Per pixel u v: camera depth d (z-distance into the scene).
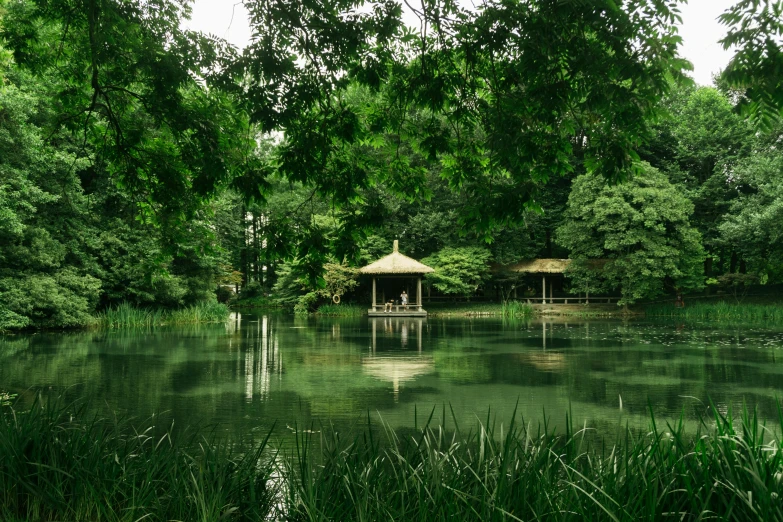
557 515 3.05
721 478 3.07
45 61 6.05
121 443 5.28
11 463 4.07
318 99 5.14
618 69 3.89
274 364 13.90
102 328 24.08
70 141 20.38
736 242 34.88
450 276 39.06
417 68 5.21
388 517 3.24
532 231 41.91
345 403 9.40
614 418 8.40
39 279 20.97
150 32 5.26
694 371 12.77
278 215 5.97
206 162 5.36
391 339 20.44
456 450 4.46
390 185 6.14
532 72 4.25
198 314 28.56
